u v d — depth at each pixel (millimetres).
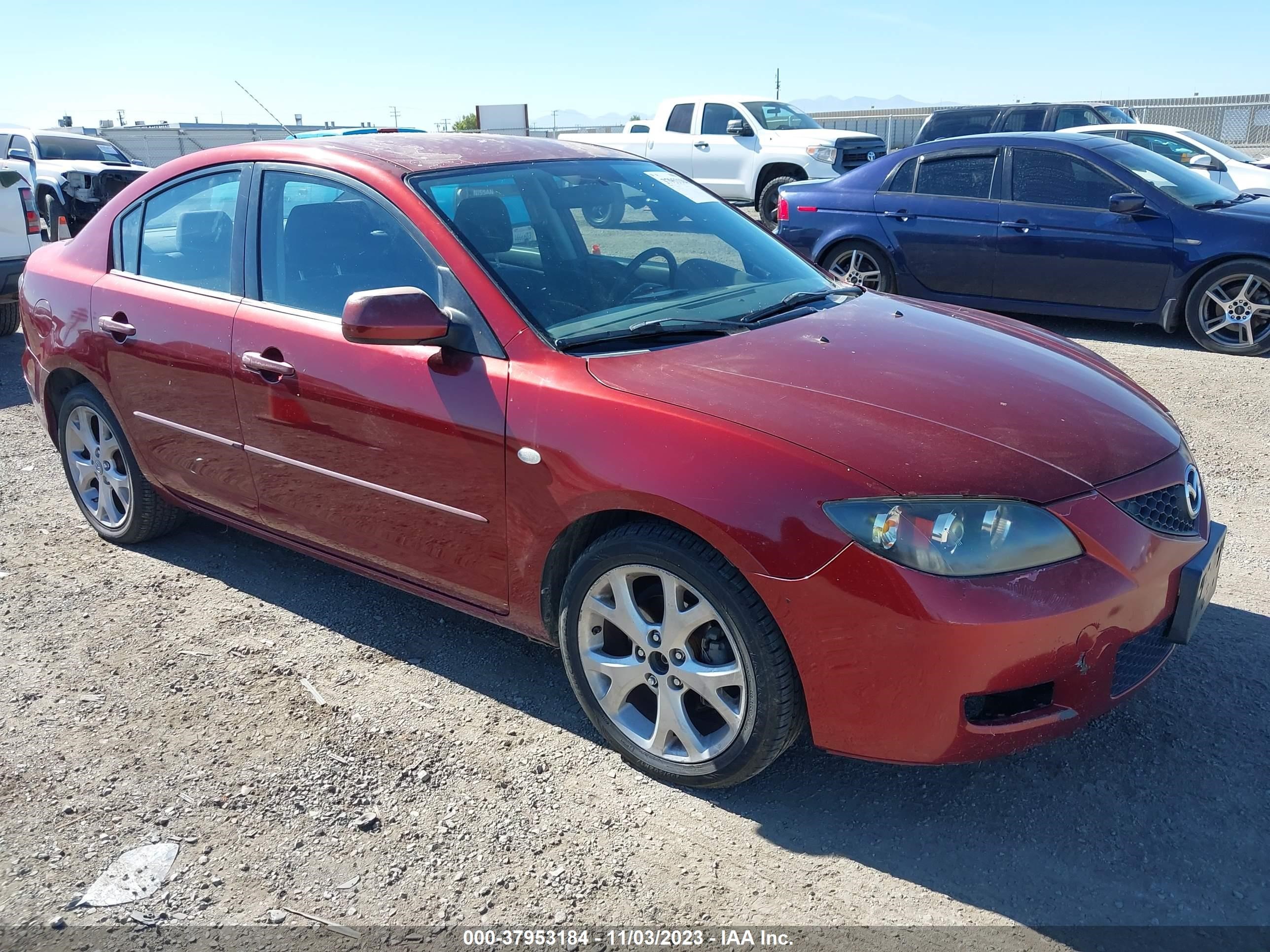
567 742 3057
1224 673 3271
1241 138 24234
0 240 8219
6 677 3479
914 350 3055
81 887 2500
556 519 2824
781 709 2543
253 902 2441
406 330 2877
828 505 2389
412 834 2662
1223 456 5281
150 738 3109
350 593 4070
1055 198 8070
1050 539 2387
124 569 4336
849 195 9062
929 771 2875
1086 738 2982
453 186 3369
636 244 3604
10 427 6531
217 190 3826
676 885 2469
